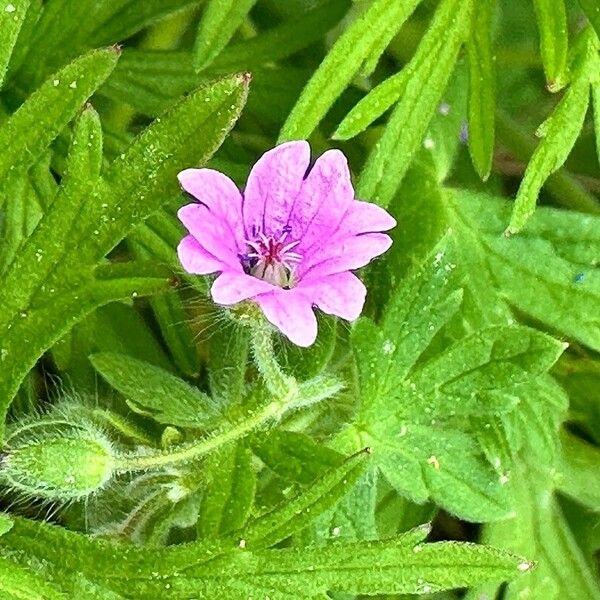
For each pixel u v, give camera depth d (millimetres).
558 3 48
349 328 51
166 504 47
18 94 53
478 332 47
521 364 46
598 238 53
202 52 48
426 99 48
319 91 46
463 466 48
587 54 50
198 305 53
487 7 49
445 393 47
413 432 48
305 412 49
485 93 50
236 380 47
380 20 47
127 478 48
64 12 53
